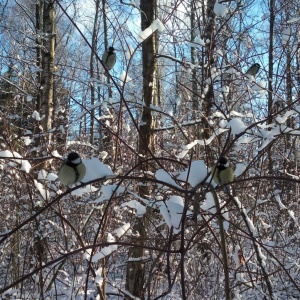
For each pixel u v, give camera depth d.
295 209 5.37
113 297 4.92
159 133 5.65
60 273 4.64
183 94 4.95
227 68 4.40
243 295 4.69
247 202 4.46
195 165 2.26
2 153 2.64
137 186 4.05
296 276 4.93
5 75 7.66
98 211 4.17
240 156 4.67
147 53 4.86
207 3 4.59
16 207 4.49
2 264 5.08
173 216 2.13
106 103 4.11
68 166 2.20
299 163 5.25
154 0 4.91
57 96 7.35
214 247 4.49
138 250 4.73
